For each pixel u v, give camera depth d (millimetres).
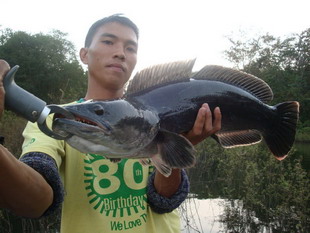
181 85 2549
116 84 2689
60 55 43219
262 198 7262
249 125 2848
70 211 2318
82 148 2037
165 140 2381
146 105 2393
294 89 36062
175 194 2562
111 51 2658
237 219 7219
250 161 8188
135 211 2428
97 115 2117
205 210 8109
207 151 10984
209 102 2600
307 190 6461
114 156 2238
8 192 1819
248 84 2830
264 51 36875
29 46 42500
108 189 2396
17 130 9188
